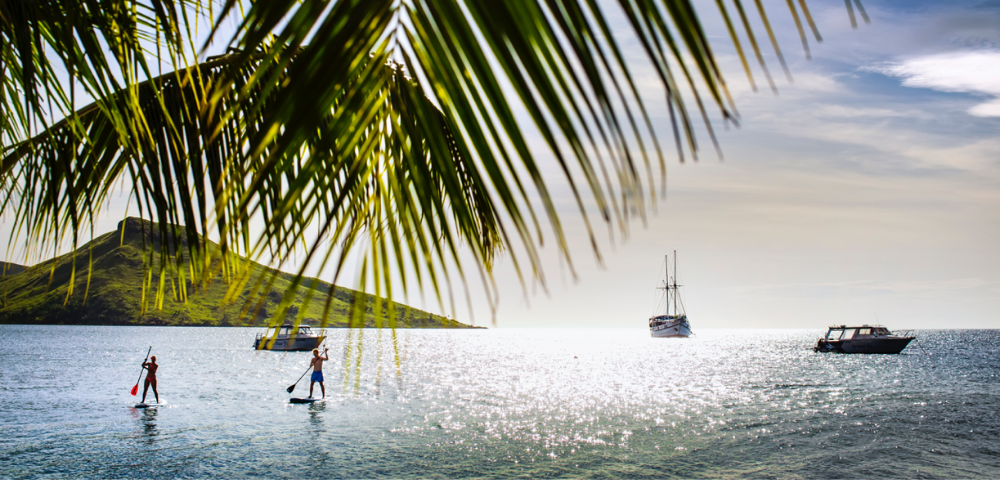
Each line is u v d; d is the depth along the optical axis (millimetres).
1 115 1814
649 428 21734
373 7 711
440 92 776
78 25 1732
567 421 23328
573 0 606
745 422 22844
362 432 20422
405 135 990
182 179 1779
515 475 15203
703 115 569
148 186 1785
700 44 564
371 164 1028
